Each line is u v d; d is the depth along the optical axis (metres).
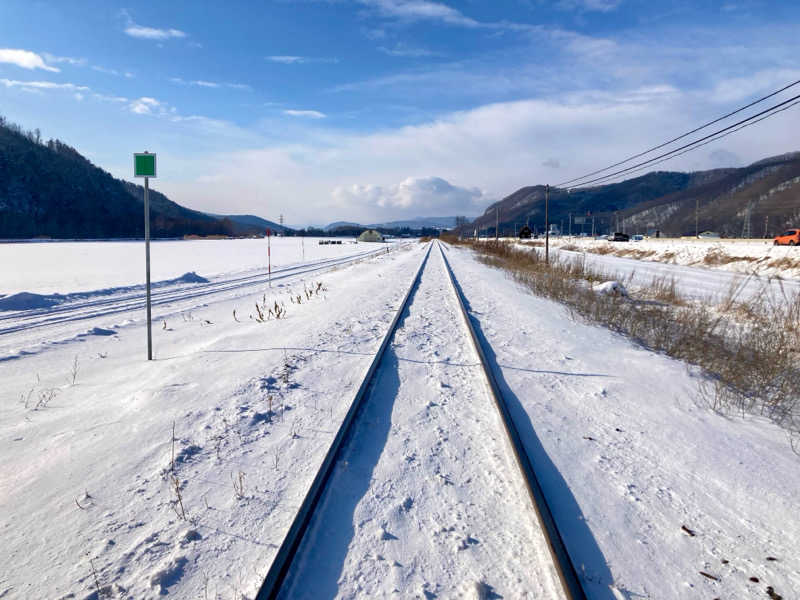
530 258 32.84
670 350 7.88
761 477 3.70
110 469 3.78
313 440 4.28
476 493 3.39
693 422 4.84
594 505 3.26
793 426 4.81
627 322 10.36
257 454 4.02
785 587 2.49
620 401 5.44
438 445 4.17
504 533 2.92
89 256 43.59
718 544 2.86
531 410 5.09
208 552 2.76
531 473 3.42
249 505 3.25
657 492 3.45
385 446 4.14
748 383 5.91
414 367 6.65
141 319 11.37
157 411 4.99
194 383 5.93
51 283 20.62
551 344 8.25
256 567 2.63
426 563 2.66
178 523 3.06
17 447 4.19
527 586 2.46
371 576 2.54
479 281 19.59
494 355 7.41
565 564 2.48
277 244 102.31
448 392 5.60
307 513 2.93
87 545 2.84
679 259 40.50
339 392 5.58
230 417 4.80
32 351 8.04
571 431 4.55
